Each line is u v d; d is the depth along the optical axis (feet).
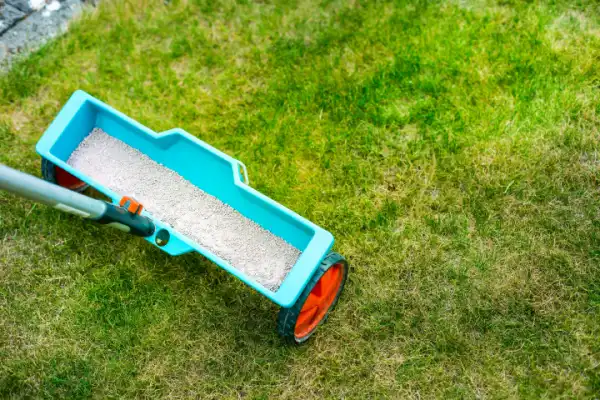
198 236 4.03
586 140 4.46
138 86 4.76
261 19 5.00
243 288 4.19
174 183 4.17
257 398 3.92
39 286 4.19
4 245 4.30
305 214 4.36
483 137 4.51
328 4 5.04
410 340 4.01
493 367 3.92
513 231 4.24
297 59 4.85
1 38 4.94
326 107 4.68
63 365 4.00
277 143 4.58
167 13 5.05
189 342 4.05
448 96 4.68
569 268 4.12
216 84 4.80
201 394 3.94
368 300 4.12
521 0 4.98
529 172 4.40
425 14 4.96
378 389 3.91
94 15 5.02
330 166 4.50
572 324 3.99
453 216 4.31
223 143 4.59
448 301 4.10
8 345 4.05
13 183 3.20
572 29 4.85
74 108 4.10
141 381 3.96
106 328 4.09
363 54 4.85
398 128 4.61
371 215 4.34
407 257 4.21
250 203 4.00
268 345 4.05
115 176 4.17
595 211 4.26
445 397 3.88
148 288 4.18
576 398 3.82
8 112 4.71
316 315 4.04
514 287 4.10
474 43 4.84
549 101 4.60
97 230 4.33
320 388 3.93
